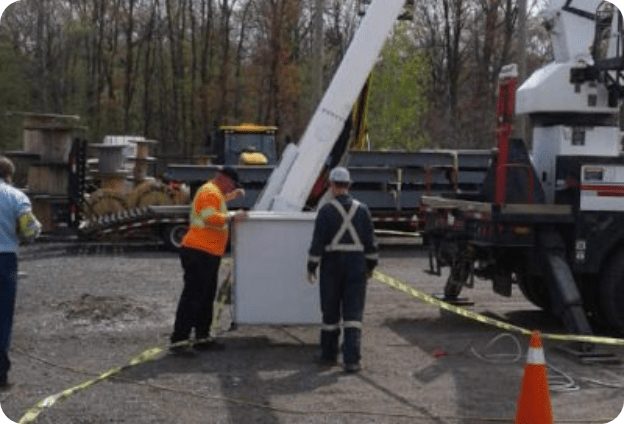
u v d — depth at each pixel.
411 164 19.47
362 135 11.63
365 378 8.23
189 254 8.98
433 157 19.59
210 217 8.92
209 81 46.38
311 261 8.59
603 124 10.94
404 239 22.20
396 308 12.23
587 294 10.77
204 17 46.56
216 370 8.43
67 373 8.27
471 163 19.67
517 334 10.50
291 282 9.57
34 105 43.00
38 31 43.06
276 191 10.58
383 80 33.19
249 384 7.93
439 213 11.77
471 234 10.77
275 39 44.50
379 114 33.53
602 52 10.86
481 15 44.69
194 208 9.07
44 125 20.44
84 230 19.41
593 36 10.96
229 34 46.69
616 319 10.23
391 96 33.44
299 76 44.78
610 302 10.20
